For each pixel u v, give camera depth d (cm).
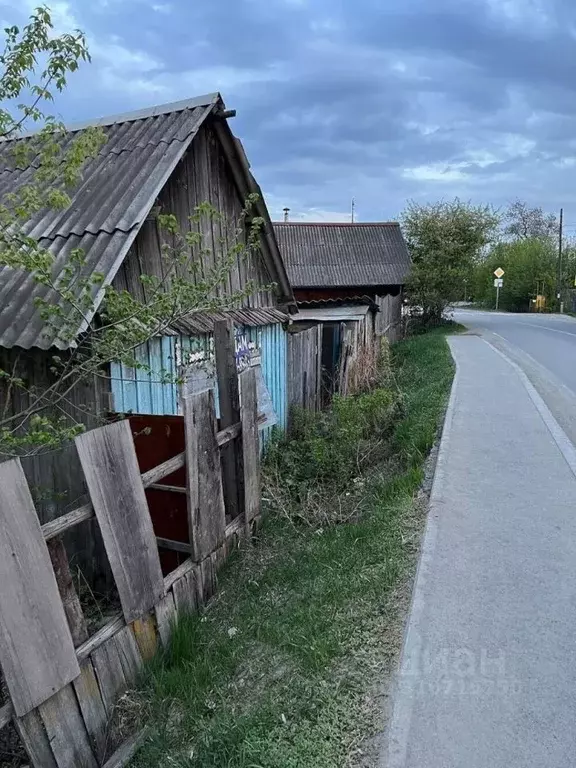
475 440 648
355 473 677
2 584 255
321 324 1180
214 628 381
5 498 260
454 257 2586
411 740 240
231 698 303
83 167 638
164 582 370
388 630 317
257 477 512
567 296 4297
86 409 500
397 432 731
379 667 287
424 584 355
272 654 330
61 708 284
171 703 314
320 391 1110
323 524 539
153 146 641
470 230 2614
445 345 1659
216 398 684
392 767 227
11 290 519
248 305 823
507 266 4803
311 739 246
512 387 976
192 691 313
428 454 626
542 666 282
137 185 583
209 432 425
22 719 263
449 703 260
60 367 493
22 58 380
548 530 426
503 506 468
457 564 379
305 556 456
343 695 270
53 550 295
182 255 487
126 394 530
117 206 563
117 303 443
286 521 556
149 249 604
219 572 445
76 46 397
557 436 663
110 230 539
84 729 295
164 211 637
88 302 429
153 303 455
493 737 241
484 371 1166
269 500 580
